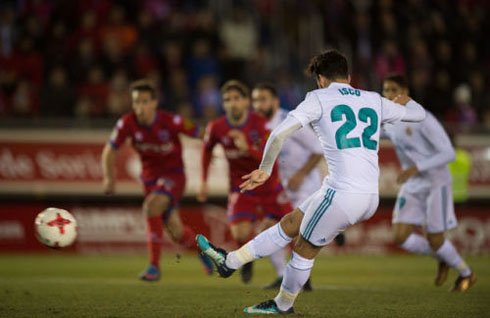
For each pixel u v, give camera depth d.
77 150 41.62
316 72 18.41
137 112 28.22
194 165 42.44
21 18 50.34
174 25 52.81
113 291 24.80
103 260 38.47
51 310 20.06
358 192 17.12
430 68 55.78
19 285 26.59
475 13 60.50
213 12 58.50
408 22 57.41
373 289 26.41
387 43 54.66
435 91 52.28
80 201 41.62
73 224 20.81
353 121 17.45
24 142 41.06
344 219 17.22
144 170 29.72
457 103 52.47
